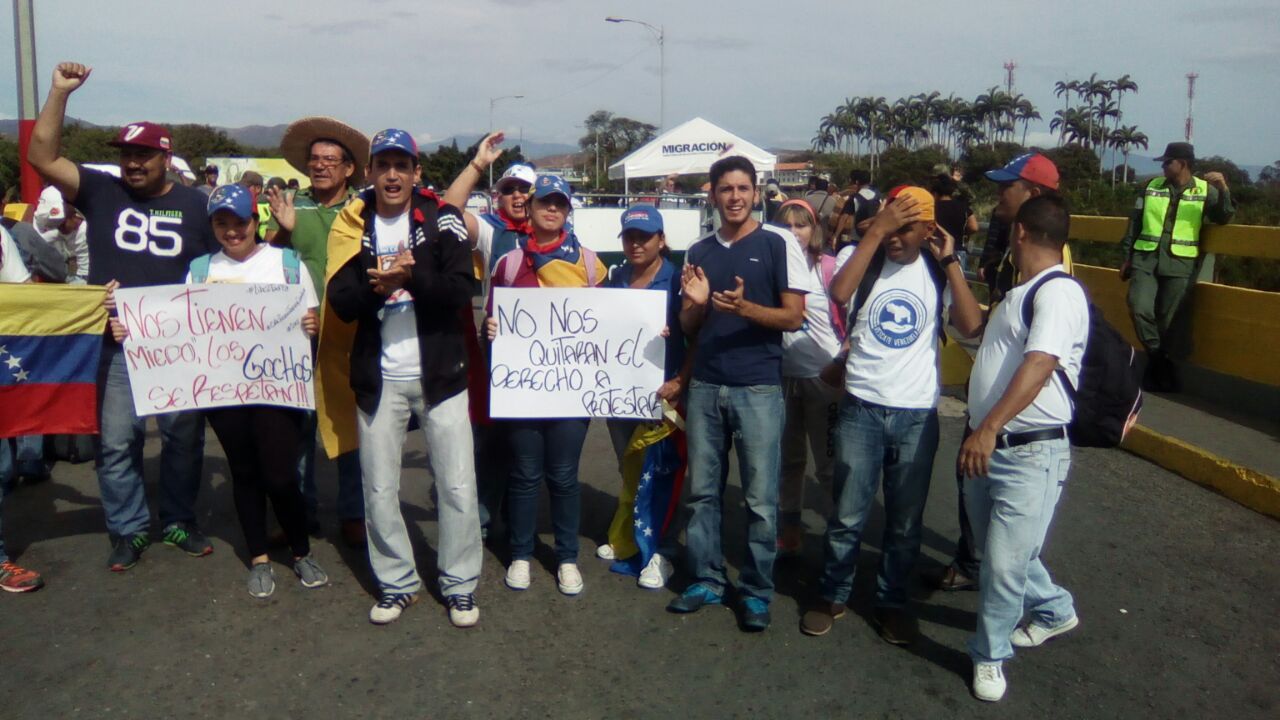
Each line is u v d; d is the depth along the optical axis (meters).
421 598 4.56
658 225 4.59
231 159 27.25
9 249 4.74
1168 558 4.97
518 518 4.60
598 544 5.26
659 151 21.67
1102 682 3.82
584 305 4.50
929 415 4.03
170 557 5.02
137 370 4.41
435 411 4.18
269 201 4.98
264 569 4.61
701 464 4.29
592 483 6.31
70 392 4.56
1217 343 7.45
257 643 4.12
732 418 4.16
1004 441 3.59
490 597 4.57
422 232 4.00
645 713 3.60
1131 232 7.88
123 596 4.56
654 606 4.49
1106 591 4.60
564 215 4.59
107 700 3.67
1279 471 5.75
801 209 4.75
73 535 5.34
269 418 4.46
